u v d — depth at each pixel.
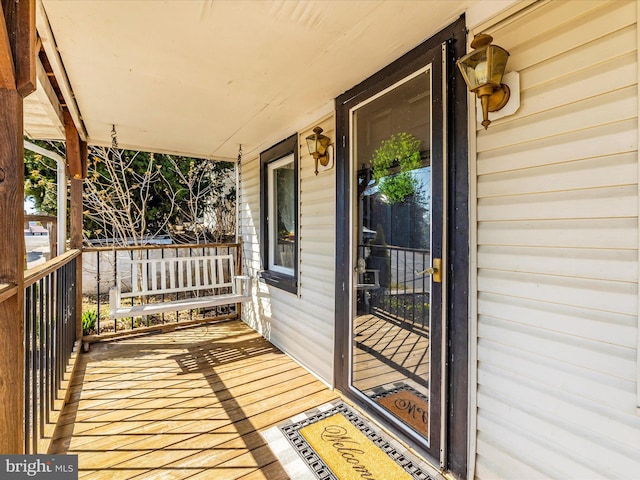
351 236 2.45
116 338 3.88
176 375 2.90
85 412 2.31
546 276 1.34
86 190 5.55
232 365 3.13
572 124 1.25
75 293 3.58
